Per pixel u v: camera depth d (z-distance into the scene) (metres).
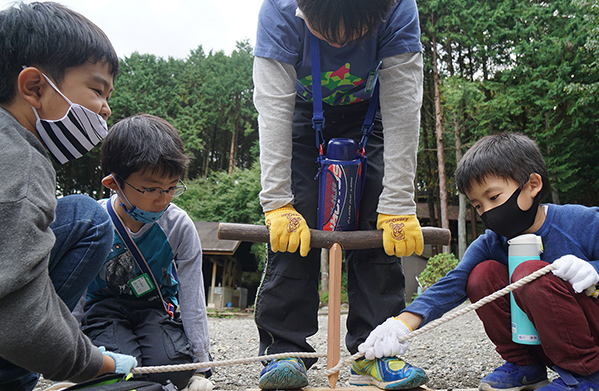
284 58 1.90
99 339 1.77
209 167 33.06
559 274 1.52
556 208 1.77
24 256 0.93
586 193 17.11
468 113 17.23
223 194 22.23
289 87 1.94
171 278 2.04
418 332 1.65
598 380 1.51
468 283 1.83
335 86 2.04
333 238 1.87
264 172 1.92
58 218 1.29
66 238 1.28
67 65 1.18
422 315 1.78
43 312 0.98
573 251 1.69
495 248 1.90
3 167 0.98
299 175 2.09
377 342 1.68
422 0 19.09
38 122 1.18
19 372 1.13
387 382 1.77
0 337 0.93
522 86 16.52
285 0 1.93
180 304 1.95
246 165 34.12
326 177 1.92
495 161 1.67
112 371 1.31
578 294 1.55
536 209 1.71
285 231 1.82
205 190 23.86
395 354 1.68
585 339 1.50
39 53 1.14
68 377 1.10
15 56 1.13
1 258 0.91
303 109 2.16
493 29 18.47
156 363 1.77
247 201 21.20
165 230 1.98
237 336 4.91
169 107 32.00
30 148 1.05
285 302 1.94
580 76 15.80
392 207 1.89
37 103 1.17
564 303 1.51
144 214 1.75
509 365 1.79
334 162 1.90
